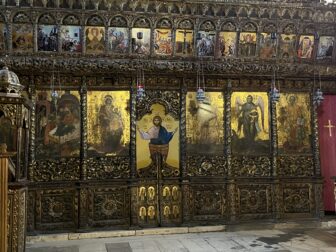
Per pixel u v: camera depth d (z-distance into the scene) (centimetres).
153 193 1199
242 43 1243
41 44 1145
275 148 1259
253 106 1270
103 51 1180
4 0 1086
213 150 1241
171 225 1194
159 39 1204
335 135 1309
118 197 1177
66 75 1166
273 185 1248
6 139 820
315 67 1262
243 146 1258
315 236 1107
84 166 1159
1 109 743
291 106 1290
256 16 1213
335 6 1218
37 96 1157
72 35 1157
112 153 1188
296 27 1246
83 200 1146
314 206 1265
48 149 1154
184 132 1223
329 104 1320
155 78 1220
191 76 1227
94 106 1188
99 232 1132
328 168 1305
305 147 1287
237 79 1256
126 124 1201
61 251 977
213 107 1249
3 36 1116
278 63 1250
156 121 1224
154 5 1157
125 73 1181
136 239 1101
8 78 747
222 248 984
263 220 1234
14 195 717
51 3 1116
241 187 1242
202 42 1222
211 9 1188
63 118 1169
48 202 1135
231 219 1213
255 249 967
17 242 714
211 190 1223
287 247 982
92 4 1136
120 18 1166
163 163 1214
